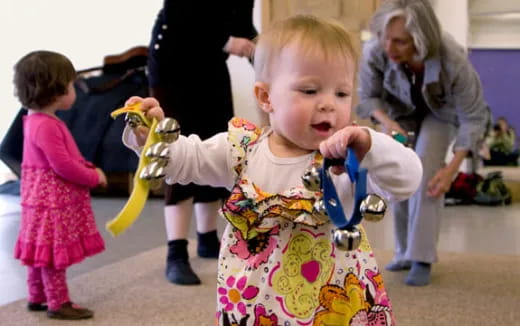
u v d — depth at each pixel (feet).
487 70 14.28
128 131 2.92
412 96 6.37
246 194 2.87
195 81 6.32
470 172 13.35
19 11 15.78
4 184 13.88
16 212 10.85
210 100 6.46
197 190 7.04
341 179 2.83
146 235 8.78
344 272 2.89
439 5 13.39
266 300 2.85
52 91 5.35
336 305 2.86
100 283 6.19
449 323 4.92
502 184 12.46
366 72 6.52
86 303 5.54
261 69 3.04
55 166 5.15
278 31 2.98
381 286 3.01
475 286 6.07
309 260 2.86
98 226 9.51
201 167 2.99
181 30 6.17
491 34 14.21
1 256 7.51
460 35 13.38
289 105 2.84
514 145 14.12
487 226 9.66
